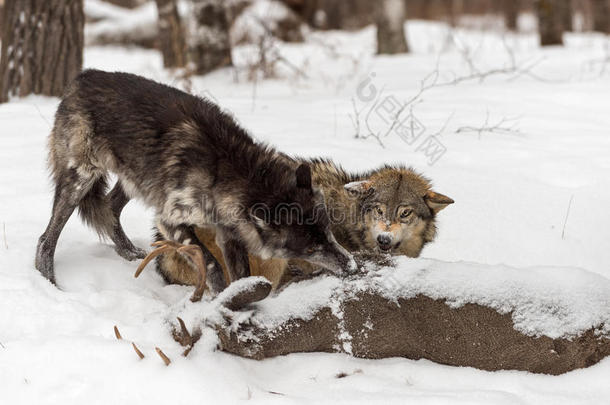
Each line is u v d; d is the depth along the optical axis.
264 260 4.77
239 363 3.66
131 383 3.34
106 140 4.62
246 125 7.86
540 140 7.32
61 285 4.60
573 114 8.28
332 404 3.24
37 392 3.32
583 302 3.47
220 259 4.91
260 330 3.69
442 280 3.61
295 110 8.81
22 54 8.88
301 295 3.76
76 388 3.32
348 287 3.70
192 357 3.56
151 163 4.41
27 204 5.77
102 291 4.45
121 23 19.39
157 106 4.55
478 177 6.27
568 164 6.51
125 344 3.59
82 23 9.12
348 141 7.34
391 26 14.40
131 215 6.00
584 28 23.25
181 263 4.84
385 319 3.62
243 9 18.72
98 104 4.66
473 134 7.54
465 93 9.39
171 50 12.92
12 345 3.60
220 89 10.53
